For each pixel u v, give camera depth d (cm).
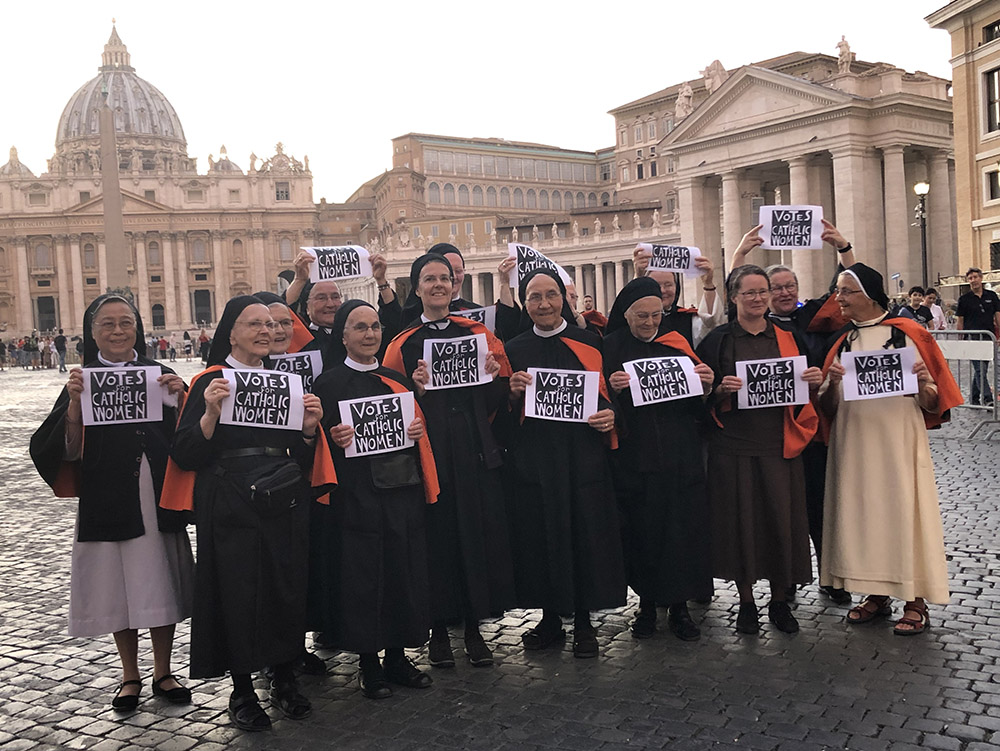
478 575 530
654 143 10081
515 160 11938
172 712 484
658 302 570
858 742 411
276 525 463
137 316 506
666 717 445
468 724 450
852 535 561
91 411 475
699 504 563
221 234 11019
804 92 4841
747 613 569
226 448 468
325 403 514
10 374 4969
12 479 1305
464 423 542
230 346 490
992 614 575
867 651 524
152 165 13738
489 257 8450
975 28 3331
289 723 464
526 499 552
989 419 1312
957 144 3444
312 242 11362
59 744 447
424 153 11206
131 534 479
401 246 8912
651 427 562
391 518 498
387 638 493
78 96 14062
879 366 544
